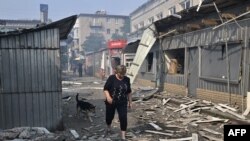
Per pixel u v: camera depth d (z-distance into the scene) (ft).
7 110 27.12
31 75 27.71
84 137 25.79
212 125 29.58
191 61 47.44
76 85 83.66
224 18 37.32
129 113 37.50
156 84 63.21
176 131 27.71
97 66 128.88
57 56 28.43
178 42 52.06
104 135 26.35
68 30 40.81
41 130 25.55
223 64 38.24
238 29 34.73
